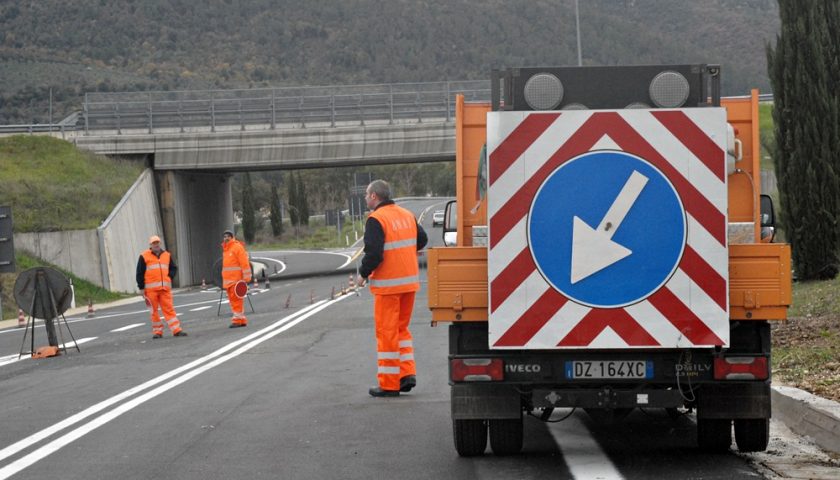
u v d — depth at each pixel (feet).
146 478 26.48
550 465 26.58
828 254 72.18
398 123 171.22
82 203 148.97
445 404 36.32
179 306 109.09
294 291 124.06
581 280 24.62
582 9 497.05
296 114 173.27
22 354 64.18
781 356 42.50
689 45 466.29
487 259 25.27
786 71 72.33
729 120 27.25
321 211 415.85
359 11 625.41
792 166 72.54
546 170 24.67
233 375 46.26
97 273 142.51
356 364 48.42
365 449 29.17
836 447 27.50
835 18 71.41
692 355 24.79
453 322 25.86
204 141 171.94
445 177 492.54
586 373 25.09
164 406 38.11
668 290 24.45
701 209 24.39
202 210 191.52
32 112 436.76
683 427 31.48
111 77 529.45
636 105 26.27
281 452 29.09
